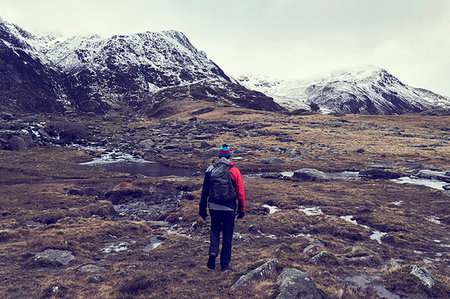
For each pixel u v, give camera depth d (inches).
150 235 421.1
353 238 410.6
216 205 238.2
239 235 399.5
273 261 257.0
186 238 397.1
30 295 216.2
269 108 7160.4
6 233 386.9
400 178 1034.7
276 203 637.9
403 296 229.0
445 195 716.7
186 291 222.4
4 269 272.7
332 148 1913.1
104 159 1654.8
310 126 3137.3
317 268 274.7
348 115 4601.4
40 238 366.6
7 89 6067.9
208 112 4857.3
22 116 3176.7
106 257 325.7
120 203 695.7
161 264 294.0
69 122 2475.4
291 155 1640.0
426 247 365.4
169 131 2827.3
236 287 224.8
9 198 658.2
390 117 4242.1
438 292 233.5
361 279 259.0
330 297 213.6
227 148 251.0
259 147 1916.8
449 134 2753.4
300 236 420.2
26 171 1092.5
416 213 542.9
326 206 611.2
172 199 737.0
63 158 1540.4
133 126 3267.7
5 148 1640.0
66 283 235.0
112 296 212.2
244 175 1133.7
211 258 230.4
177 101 6318.9
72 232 401.1
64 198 680.4
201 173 1189.1
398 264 301.6
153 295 215.8
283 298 198.8
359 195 723.4
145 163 1525.6
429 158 1477.6
